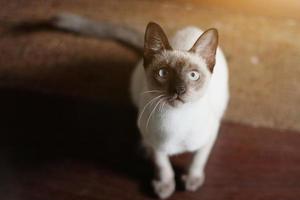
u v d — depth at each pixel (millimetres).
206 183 717
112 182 720
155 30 546
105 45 882
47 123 786
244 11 949
